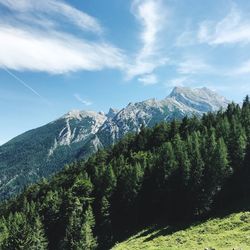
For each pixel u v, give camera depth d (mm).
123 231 103250
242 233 67562
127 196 108375
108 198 113250
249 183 96812
